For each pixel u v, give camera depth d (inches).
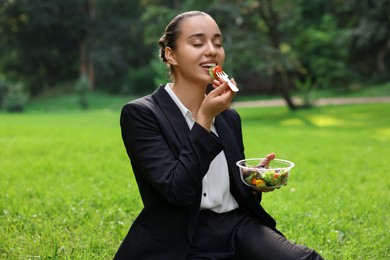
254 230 94.6
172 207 91.4
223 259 92.9
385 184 240.7
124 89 1830.7
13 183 229.8
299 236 152.9
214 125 100.0
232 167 97.8
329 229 160.4
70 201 192.1
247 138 464.4
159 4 1807.3
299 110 1087.0
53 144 388.5
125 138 92.7
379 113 917.2
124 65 1875.0
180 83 95.1
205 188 95.4
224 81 86.8
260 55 938.7
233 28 957.2
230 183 98.7
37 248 139.6
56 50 1930.4
